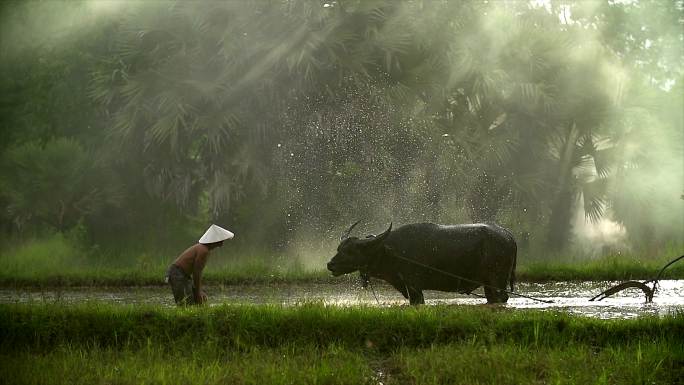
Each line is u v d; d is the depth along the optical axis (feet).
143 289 142.10
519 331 82.74
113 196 200.34
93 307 90.68
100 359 77.61
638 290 128.57
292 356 77.15
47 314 87.30
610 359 73.46
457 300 119.03
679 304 108.68
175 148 195.52
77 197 202.28
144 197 206.80
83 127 226.99
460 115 206.28
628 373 69.05
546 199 204.13
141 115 196.95
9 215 206.28
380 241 103.60
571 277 151.23
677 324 82.58
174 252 190.80
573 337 81.00
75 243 187.83
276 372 69.87
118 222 204.44
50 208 200.75
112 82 203.72
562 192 205.87
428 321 83.51
